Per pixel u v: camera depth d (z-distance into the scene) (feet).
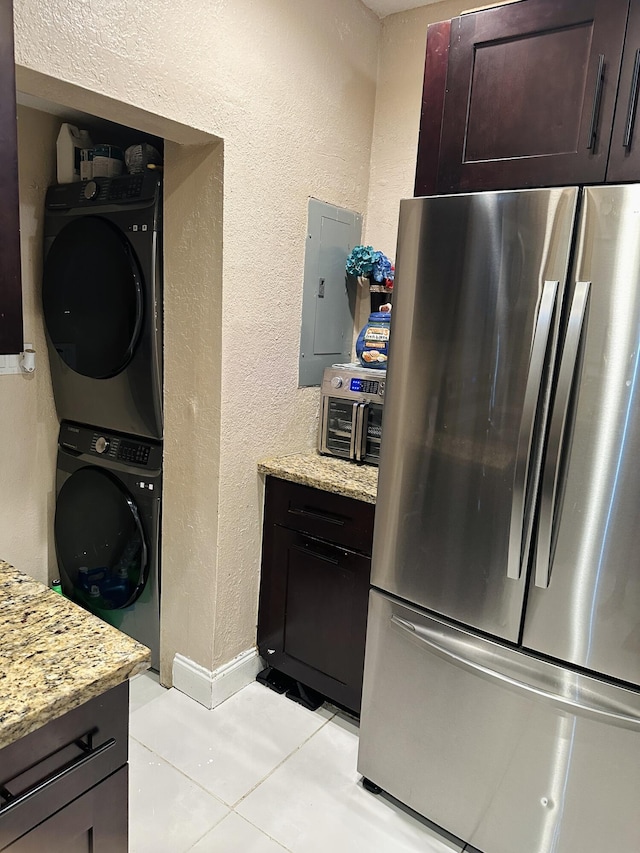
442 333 4.80
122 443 7.31
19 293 3.25
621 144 4.05
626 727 4.32
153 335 6.61
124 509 7.25
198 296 6.26
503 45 4.50
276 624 7.29
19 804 2.72
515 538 4.53
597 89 4.10
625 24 3.96
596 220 3.99
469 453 4.76
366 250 7.55
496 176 4.63
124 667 2.98
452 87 4.78
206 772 6.02
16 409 7.63
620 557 4.20
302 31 6.50
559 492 4.37
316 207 7.20
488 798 5.07
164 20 5.00
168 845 5.17
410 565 5.27
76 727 2.92
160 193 6.38
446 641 5.11
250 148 6.09
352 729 6.78
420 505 5.13
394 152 7.89
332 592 6.66
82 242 6.98
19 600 3.57
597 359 4.10
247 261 6.31
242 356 6.47
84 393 7.51
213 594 6.73
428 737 5.35
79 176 7.32
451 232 4.65
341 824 5.51
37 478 8.02
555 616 4.53
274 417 7.14
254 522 7.12
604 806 4.53
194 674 7.05
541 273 4.25
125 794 3.25
